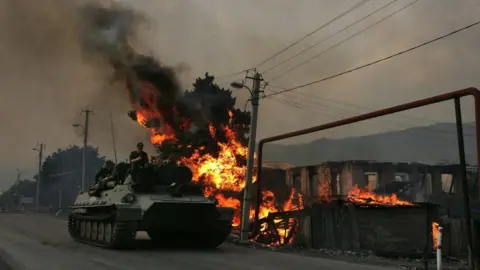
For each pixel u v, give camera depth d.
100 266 12.01
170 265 12.38
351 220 17.92
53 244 18.12
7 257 13.73
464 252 17.52
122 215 15.40
